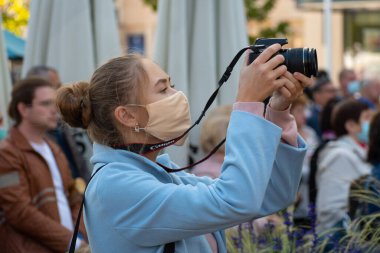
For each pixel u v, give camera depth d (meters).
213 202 2.06
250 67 2.17
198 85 4.95
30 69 5.27
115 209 2.17
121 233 2.17
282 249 3.48
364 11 21.31
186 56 4.91
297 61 2.13
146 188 2.15
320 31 22.36
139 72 2.32
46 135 4.82
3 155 4.29
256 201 2.05
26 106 4.43
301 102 6.45
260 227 3.79
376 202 3.90
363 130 5.74
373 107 9.94
